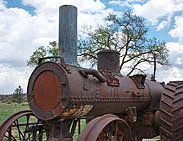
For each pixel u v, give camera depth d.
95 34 17.94
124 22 17.81
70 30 4.64
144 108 5.61
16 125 4.85
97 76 4.12
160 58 17.47
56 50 19.31
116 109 4.66
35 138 5.21
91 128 3.36
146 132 5.55
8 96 43.16
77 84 3.71
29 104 3.96
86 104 3.84
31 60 19.48
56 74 3.70
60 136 3.79
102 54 5.29
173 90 4.85
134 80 5.36
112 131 3.91
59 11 4.75
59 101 3.61
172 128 4.59
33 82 3.95
